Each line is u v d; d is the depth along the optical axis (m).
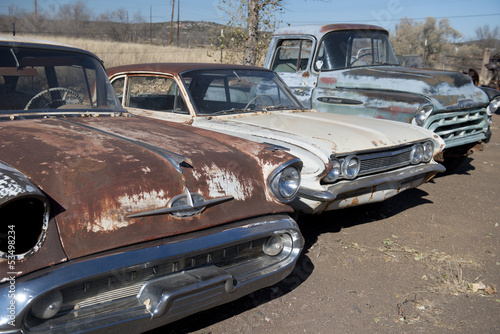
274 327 2.68
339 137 3.66
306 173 3.37
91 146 2.34
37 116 2.95
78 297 1.95
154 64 4.61
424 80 5.29
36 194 1.79
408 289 3.20
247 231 2.41
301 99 6.19
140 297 2.11
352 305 2.96
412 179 4.25
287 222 2.64
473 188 5.85
